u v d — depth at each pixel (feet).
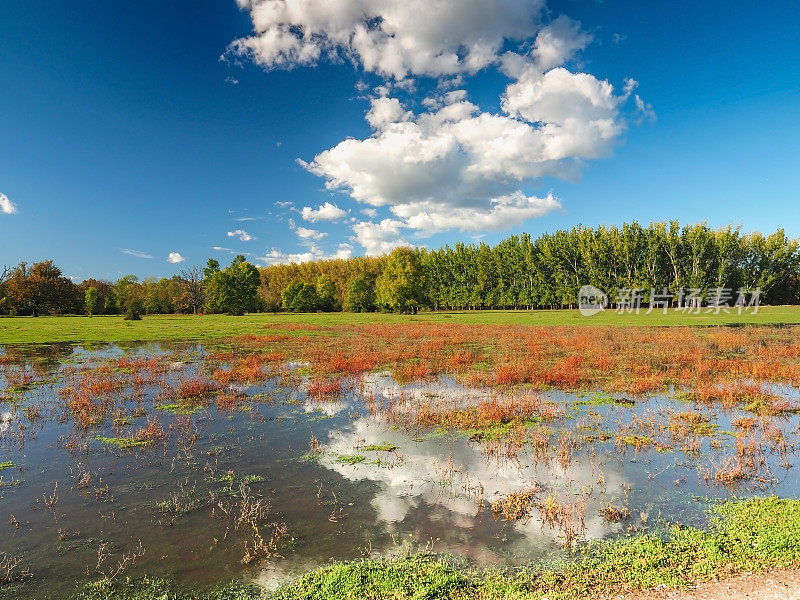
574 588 16.83
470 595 16.63
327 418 41.45
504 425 38.34
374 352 82.58
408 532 21.53
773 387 50.62
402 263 229.04
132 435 36.68
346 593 16.89
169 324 165.78
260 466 30.17
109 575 18.51
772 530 20.31
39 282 248.73
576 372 58.23
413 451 32.73
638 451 31.96
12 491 26.58
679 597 15.97
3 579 18.22
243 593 17.28
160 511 23.99
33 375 63.26
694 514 22.72
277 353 83.56
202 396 49.83
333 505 24.40
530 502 24.38
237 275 262.26
